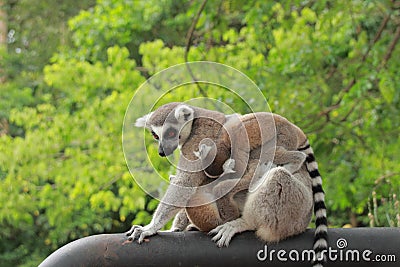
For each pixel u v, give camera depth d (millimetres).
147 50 9852
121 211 9898
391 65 9367
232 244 4062
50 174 10086
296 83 9898
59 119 10039
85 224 13391
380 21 11469
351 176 10062
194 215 4234
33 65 16312
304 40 9875
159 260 3934
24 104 14430
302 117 9461
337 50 9766
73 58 11070
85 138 9945
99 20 11219
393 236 4020
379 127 9844
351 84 9688
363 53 9500
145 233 3994
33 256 14508
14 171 10812
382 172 9352
